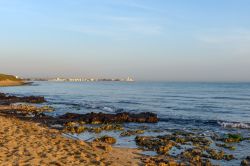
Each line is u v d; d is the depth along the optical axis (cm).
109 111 4294
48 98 7019
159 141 1998
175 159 1588
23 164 1202
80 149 1579
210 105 5644
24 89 11869
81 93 9675
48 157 1348
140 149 1797
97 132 2395
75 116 3262
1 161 1218
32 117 3272
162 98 7562
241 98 7662
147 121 3180
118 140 2091
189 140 2114
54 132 2188
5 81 15850
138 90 12456
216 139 2203
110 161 1397
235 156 1723
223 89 14000
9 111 3822
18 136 1773
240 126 2936
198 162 1537
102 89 13312
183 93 10112
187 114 4156
